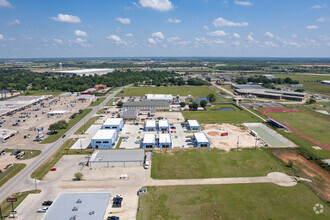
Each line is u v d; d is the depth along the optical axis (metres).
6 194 67.94
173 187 71.81
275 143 109.50
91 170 82.69
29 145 105.94
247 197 66.81
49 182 74.56
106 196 63.66
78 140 112.62
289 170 82.88
